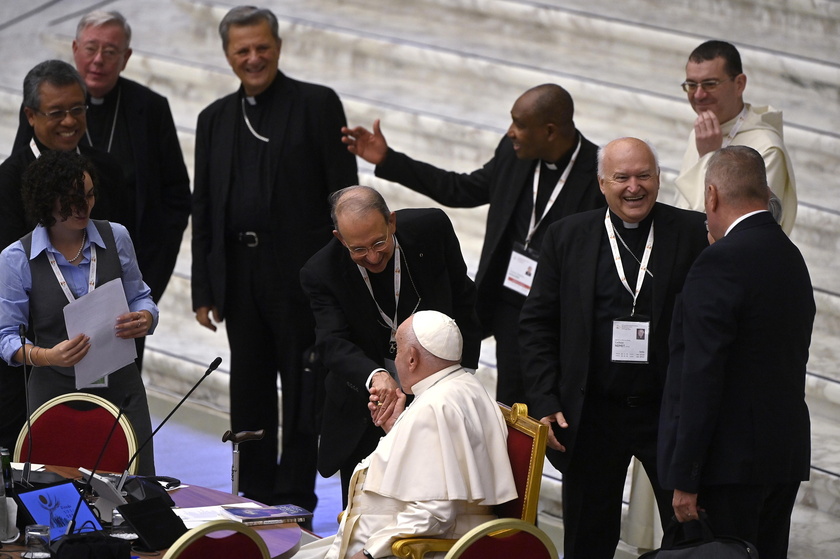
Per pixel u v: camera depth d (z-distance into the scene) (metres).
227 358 25.73
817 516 19.08
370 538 12.85
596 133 27.11
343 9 34.25
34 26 36.25
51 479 14.09
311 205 19.70
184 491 14.58
